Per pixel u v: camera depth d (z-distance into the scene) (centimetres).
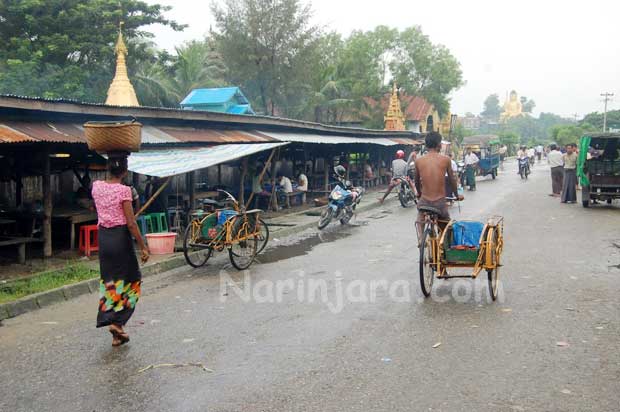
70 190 1388
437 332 607
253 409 435
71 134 1002
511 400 442
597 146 2070
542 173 4166
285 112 4225
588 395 449
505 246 1146
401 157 2064
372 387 470
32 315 727
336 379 487
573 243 1175
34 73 2317
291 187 1936
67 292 816
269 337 603
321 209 1839
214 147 1351
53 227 1234
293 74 4031
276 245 1243
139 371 518
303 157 2297
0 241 967
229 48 3959
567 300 731
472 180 2630
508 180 3425
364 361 527
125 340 597
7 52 2388
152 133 1297
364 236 1351
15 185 1236
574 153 1998
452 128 6197
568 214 1686
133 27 2833
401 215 1792
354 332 612
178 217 1353
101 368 529
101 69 2681
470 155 2648
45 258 1029
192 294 811
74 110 1042
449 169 773
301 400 448
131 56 2814
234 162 1762
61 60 2519
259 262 1047
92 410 443
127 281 593
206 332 627
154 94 2970
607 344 564
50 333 646
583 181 1867
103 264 587
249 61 3959
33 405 454
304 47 4022
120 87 1825
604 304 710
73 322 692
